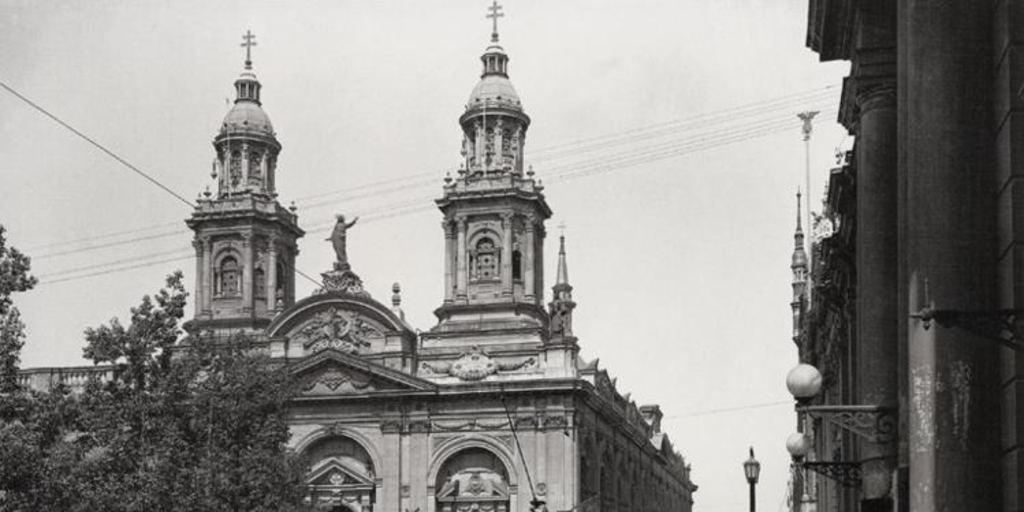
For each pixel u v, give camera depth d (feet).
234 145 268.62
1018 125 40.50
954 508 41.16
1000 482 41.14
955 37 43.37
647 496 325.21
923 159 43.37
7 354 92.38
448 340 245.86
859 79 60.90
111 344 123.44
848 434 84.43
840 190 86.63
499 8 268.41
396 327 242.17
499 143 257.34
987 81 43.06
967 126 42.93
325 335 244.22
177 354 160.04
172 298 127.24
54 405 96.02
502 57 265.34
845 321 103.55
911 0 44.50
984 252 42.32
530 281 251.60
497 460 233.76
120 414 121.39
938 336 42.06
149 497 114.52
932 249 42.68
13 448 86.69
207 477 121.70
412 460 235.20
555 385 230.27
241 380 138.10
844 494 97.66
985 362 41.70
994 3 42.96
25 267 93.45
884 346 60.03
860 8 60.59
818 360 159.63
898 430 53.93
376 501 234.99
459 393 233.76
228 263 264.11
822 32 69.62
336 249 249.75
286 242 270.87
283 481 136.87
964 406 41.39
